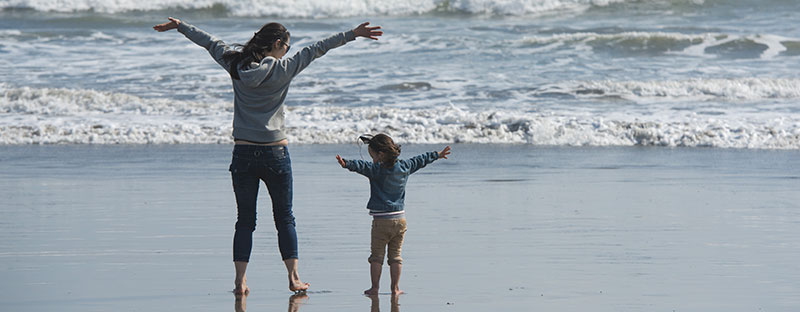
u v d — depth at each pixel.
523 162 21.09
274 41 8.52
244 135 8.57
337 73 39.53
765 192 16.14
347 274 9.29
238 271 8.41
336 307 7.80
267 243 11.09
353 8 62.75
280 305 7.87
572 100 32.97
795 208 14.12
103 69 40.88
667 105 31.77
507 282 8.78
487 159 21.67
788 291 8.29
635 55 46.09
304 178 18.12
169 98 33.81
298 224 12.54
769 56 45.34
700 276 9.01
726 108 30.91
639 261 9.84
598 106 31.39
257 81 8.35
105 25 58.34
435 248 10.72
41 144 24.80
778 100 33.28
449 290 8.45
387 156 8.52
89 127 26.78
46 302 7.83
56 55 45.09
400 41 49.00
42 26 57.44
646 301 7.91
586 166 20.34
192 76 38.88
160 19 60.22
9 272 9.12
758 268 9.39
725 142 24.44
